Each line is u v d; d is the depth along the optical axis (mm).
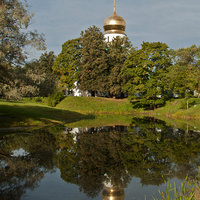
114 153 11445
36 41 17469
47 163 9555
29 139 15000
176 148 12422
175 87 33375
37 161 9820
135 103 45375
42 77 19281
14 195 6281
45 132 18359
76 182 7398
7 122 21500
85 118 31953
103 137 16203
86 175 8133
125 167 9117
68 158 10422
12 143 13633
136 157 10633
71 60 51188
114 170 8719
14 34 16719
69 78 51594
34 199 6027
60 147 12727
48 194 6375
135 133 18000
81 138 15750
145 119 30188
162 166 9156
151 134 17344
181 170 8586
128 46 50688
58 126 22766
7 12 16500
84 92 53875
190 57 48688
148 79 43625
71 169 8828
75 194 6398
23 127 21297
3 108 27172
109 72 49188
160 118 31016
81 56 52500
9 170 8555
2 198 6070
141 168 8938
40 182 7352
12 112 25484
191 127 21094
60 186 7020
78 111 39969
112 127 22047
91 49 47188
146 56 40781
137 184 7238
